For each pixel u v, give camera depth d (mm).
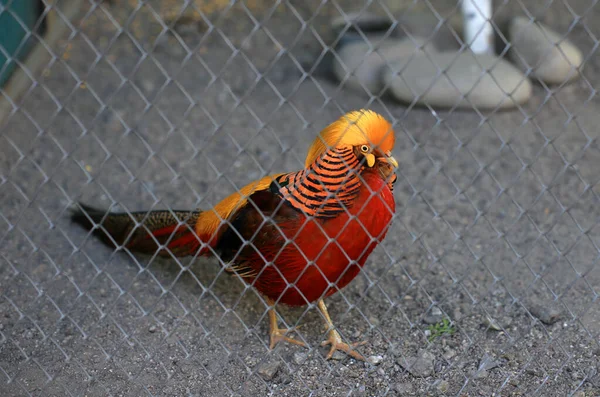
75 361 2986
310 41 6684
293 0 7422
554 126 5320
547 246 3941
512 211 4320
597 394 2805
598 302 3408
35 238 3977
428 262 3844
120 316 3381
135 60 6227
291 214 2801
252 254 3006
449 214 4305
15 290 3535
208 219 3277
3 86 5133
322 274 2689
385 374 3008
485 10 5902
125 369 3016
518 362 3027
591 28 6762
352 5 7266
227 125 5363
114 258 3832
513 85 5449
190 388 2922
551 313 3260
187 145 5090
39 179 4574
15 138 5000
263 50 6531
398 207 4410
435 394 2867
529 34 5820
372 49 2180
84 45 6352
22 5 5082
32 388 2873
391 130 2480
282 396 2900
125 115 5422
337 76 5957
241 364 3080
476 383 2916
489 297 3506
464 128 5324
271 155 4969
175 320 3369
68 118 5309
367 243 2844
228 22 6969
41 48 5609
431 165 4863
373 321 3367
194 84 5941
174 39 6594
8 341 3162
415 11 6980
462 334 3232
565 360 2943
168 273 3736
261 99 5770
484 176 4715
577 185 4555
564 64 5742
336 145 2602
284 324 3334
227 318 3412
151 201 4438
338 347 3168
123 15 6852
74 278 3654
